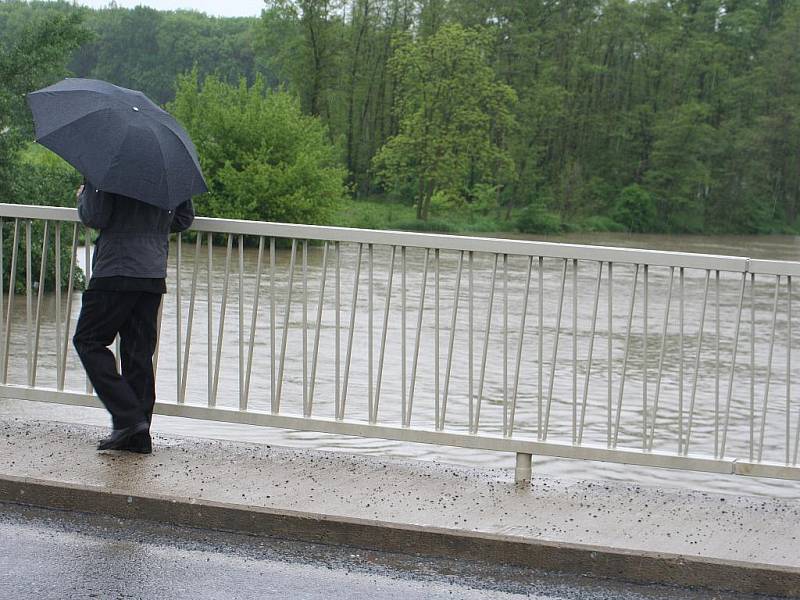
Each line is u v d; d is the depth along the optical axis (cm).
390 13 11331
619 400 612
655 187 11894
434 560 519
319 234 635
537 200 11419
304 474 614
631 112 11944
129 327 632
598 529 537
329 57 10856
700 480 855
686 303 2931
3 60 2756
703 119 11875
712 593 492
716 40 12038
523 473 623
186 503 550
